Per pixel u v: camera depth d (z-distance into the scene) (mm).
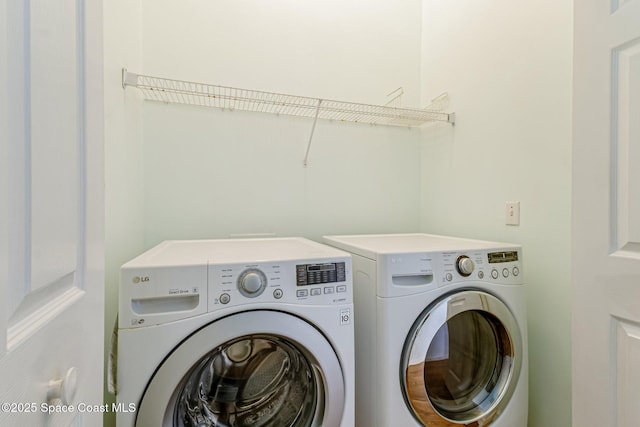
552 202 1170
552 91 1178
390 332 961
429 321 985
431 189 1873
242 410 915
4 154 322
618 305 806
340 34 1789
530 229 1254
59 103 436
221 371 894
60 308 435
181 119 1485
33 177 372
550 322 1161
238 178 1585
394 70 1909
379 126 1878
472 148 1568
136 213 1325
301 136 1705
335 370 887
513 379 1080
